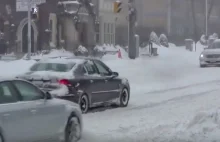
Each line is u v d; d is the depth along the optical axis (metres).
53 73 39.12
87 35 116.88
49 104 26.83
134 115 39.62
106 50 120.12
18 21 111.56
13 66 74.62
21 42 111.69
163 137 30.59
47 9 112.81
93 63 42.84
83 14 115.44
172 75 77.50
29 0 78.75
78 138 29.50
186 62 109.19
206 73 80.38
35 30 112.00
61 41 112.81
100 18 126.06
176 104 45.53
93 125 34.84
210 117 33.16
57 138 27.59
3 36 109.25
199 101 46.94
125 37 135.62
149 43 128.88
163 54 126.94
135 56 110.12
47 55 101.12
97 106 43.66
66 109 28.22
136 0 144.12
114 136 31.08
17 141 24.36
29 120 25.12
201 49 151.62
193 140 29.44
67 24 112.81
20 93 25.55
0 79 24.97
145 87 61.72
